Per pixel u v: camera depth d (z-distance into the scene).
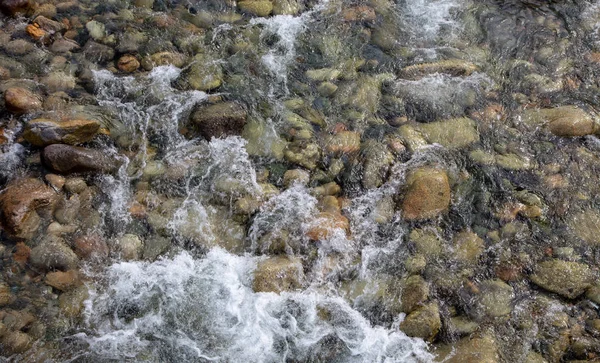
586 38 4.60
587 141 4.13
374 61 4.39
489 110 4.21
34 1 4.32
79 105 3.97
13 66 4.05
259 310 3.49
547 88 4.33
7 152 3.76
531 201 3.88
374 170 3.92
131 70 4.18
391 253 3.69
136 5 4.47
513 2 4.77
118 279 3.53
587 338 3.50
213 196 3.79
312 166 3.92
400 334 3.47
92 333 3.39
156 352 3.38
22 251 3.51
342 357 3.42
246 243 3.68
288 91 4.21
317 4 4.66
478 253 3.72
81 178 3.74
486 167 3.99
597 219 3.85
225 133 3.98
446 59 4.42
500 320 3.53
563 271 3.67
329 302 3.55
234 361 3.38
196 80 4.18
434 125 4.12
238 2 4.59
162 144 3.93
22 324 3.35
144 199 3.74
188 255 3.62
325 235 3.68
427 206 3.79
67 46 4.20
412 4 4.73
